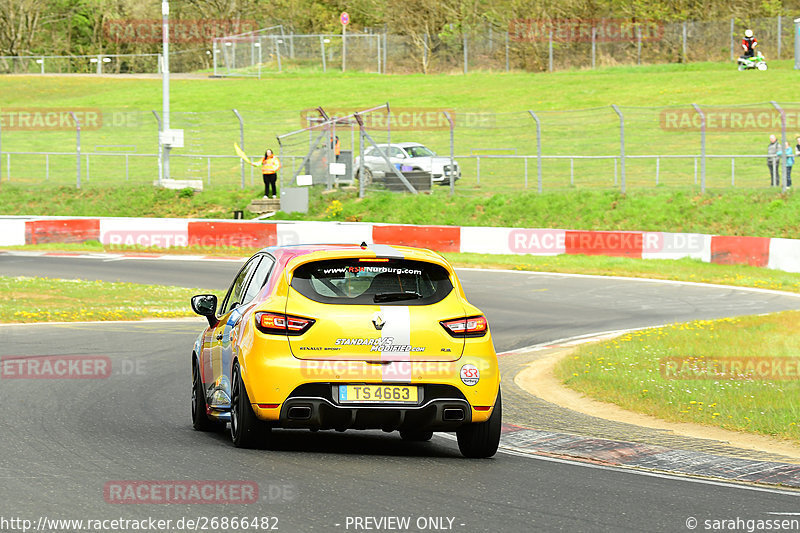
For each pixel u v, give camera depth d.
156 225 134.38
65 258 122.31
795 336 66.44
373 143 155.50
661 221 137.00
